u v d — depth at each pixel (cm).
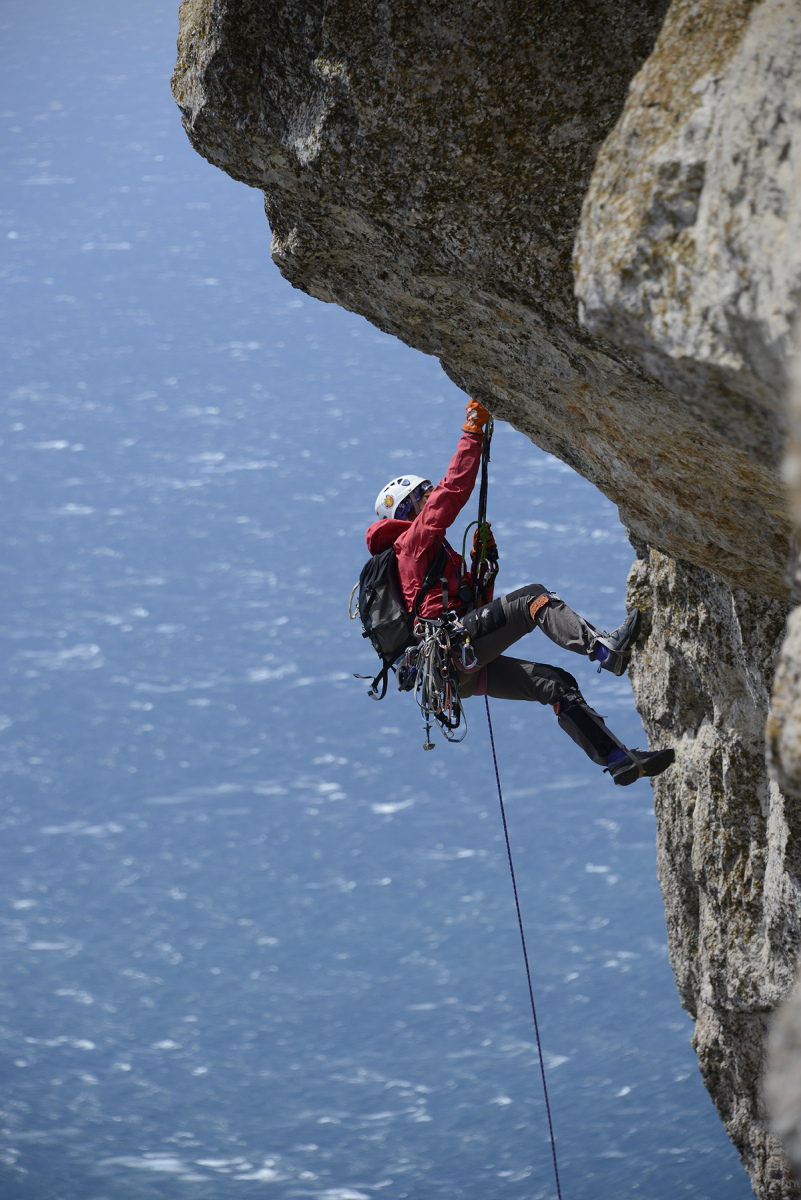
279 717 8700
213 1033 5603
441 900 6544
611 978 5672
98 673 9388
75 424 14350
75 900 6794
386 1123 4950
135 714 8831
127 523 11906
